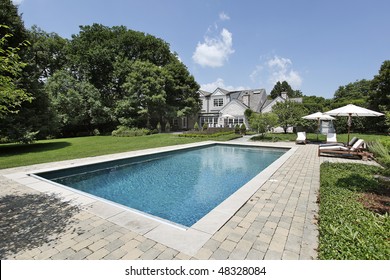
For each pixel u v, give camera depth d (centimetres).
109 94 3155
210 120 3581
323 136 2092
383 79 2347
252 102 3488
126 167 996
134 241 299
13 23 1296
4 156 1050
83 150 1260
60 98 2316
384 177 605
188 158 1216
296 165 818
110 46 3069
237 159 1187
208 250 277
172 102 3319
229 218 366
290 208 412
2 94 385
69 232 326
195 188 705
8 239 307
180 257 264
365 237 267
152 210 536
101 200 464
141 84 2745
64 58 3075
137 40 3216
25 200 464
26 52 1392
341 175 632
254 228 334
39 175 718
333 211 355
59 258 265
